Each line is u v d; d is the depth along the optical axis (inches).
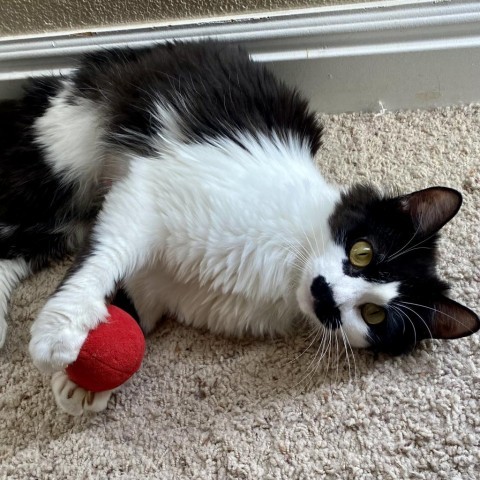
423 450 17.6
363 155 23.5
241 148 18.1
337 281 17.4
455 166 23.0
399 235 18.1
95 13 22.3
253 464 17.4
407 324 18.2
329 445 17.8
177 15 22.5
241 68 19.8
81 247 18.9
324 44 22.4
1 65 23.2
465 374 18.7
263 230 17.6
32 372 18.9
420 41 22.2
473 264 20.6
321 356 18.9
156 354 19.5
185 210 17.4
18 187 20.7
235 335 20.0
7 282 20.6
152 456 17.7
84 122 20.5
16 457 17.5
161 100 18.9
